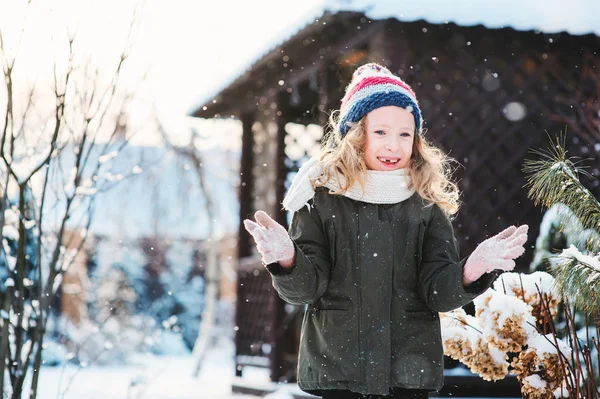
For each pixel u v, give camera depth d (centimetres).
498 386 604
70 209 442
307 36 777
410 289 287
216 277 1573
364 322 279
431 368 280
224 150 1698
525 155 697
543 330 350
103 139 504
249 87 1007
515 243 257
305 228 289
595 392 314
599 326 314
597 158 688
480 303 328
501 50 701
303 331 293
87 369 1248
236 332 1091
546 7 695
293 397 739
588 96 711
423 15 664
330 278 287
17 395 383
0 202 416
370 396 281
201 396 848
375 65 319
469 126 693
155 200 2156
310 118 985
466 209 681
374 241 284
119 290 2177
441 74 691
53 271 401
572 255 312
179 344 2120
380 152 294
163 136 1482
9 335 399
